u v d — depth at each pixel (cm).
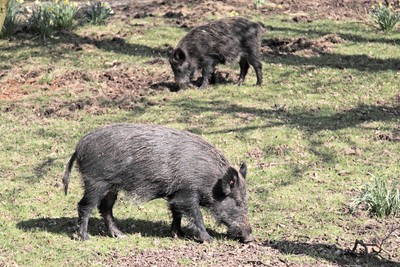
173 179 2288
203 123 3525
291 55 4494
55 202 2728
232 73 4272
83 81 4166
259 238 2431
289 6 5628
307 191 2842
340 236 2452
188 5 5706
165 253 2277
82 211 2342
